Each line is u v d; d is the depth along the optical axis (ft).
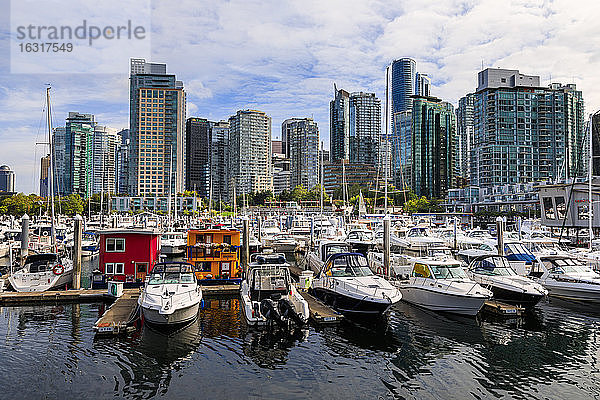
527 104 489.67
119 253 88.22
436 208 424.05
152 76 599.98
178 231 186.70
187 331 62.34
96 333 59.93
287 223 216.13
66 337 59.36
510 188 365.61
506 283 77.20
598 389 44.01
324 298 77.15
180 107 597.11
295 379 46.32
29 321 67.15
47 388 43.65
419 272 79.15
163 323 60.23
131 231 88.33
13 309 74.69
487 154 490.90
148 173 574.15
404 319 69.72
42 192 392.06
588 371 48.73
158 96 578.25
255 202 595.47
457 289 70.64
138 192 571.69
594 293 76.07
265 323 63.26
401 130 651.25
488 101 496.64
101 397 41.81
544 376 47.37
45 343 56.85
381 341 58.90
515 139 485.56
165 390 43.45
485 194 403.75
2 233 162.40
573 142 492.13
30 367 48.88
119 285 79.77
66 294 79.36
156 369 48.62
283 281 73.26
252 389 43.80
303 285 90.12
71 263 99.30
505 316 70.79
